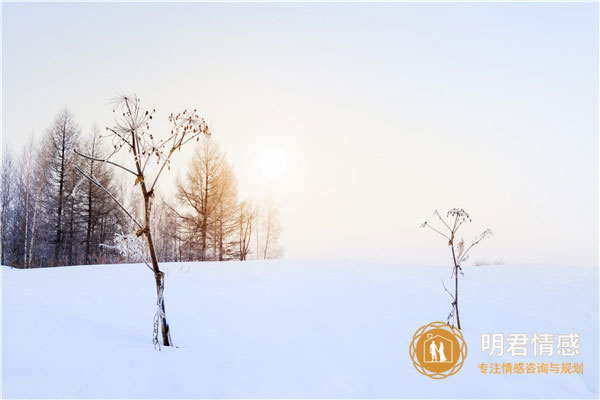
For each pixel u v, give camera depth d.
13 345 2.05
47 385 1.72
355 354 3.10
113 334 2.79
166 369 2.21
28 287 5.27
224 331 3.61
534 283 7.02
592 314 4.78
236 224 20.27
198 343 3.09
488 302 5.29
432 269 8.80
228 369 2.47
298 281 6.79
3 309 2.83
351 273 7.92
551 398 2.39
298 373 2.55
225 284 6.38
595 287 6.66
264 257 22.92
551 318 4.50
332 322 4.12
